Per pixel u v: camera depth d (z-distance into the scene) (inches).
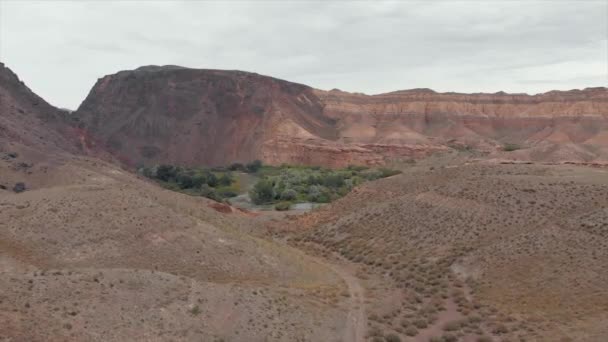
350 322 1660.9
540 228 2327.8
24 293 1264.8
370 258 2588.6
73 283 1382.9
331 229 3142.2
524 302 1809.8
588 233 2150.6
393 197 3331.7
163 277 1565.0
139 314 1322.6
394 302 1934.1
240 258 2143.2
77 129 5689.0
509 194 2721.5
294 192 5408.5
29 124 4741.6
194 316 1395.2
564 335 1485.0
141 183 3841.0
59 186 2901.1
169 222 2245.3
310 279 2160.4
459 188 2972.4
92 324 1218.0
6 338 1053.2
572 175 3011.8
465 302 1905.8
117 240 2036.2
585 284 1812.3
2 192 2888.8
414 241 2615.7
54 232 2017.7
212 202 3922.2
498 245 2267.5
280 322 1504.7
